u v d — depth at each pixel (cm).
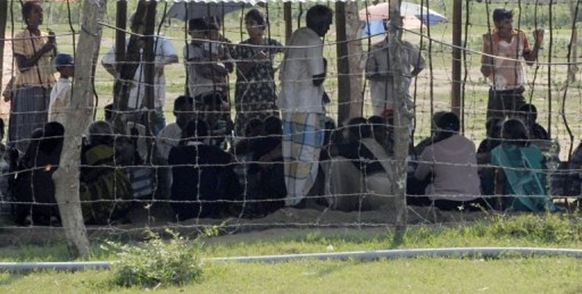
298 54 4466
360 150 4450
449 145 4459
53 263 3541
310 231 4131
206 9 5478
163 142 4584
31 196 4238
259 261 3653
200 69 4953
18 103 4722
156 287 3309
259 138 4491
